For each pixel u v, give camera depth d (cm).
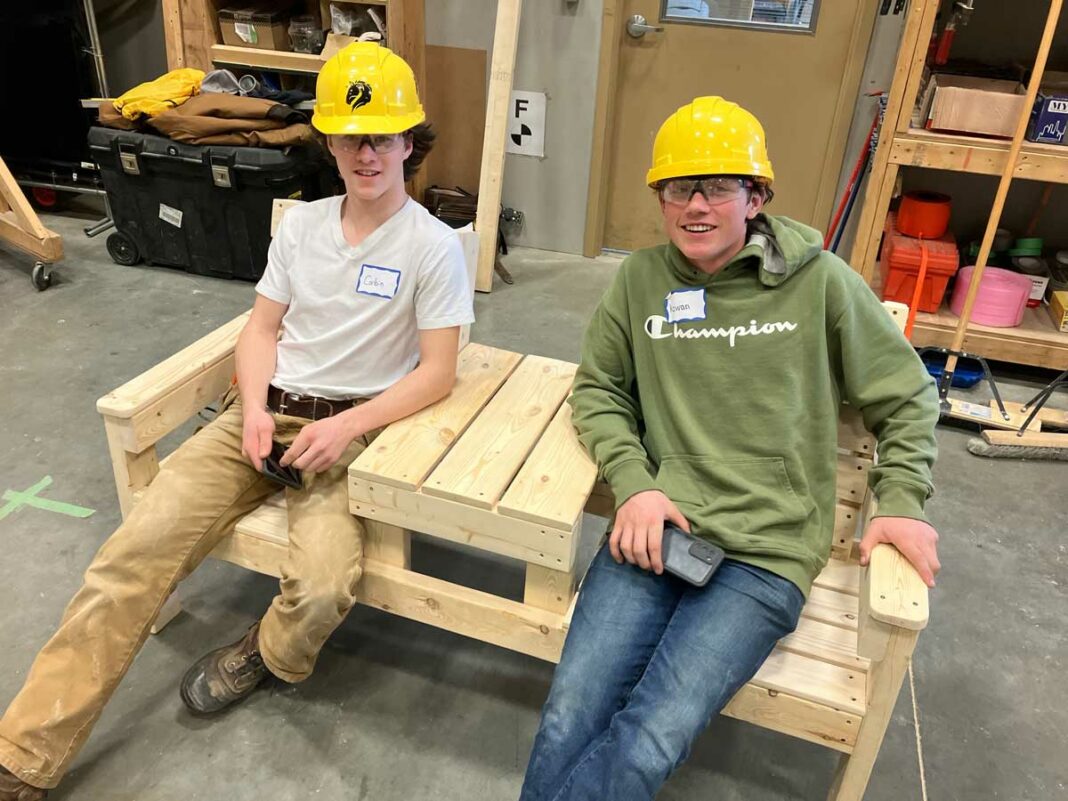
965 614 190
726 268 131
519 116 369
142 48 396
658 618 128
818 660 129
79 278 337
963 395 285
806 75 336
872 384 131
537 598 138
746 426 130
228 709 159
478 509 130
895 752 158
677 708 114
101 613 137
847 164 345
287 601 139
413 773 149
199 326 303
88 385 262
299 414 155
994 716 166
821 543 129
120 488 157
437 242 149
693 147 122
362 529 147
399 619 181
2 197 330
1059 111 246
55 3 359
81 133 383
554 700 119
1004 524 221
